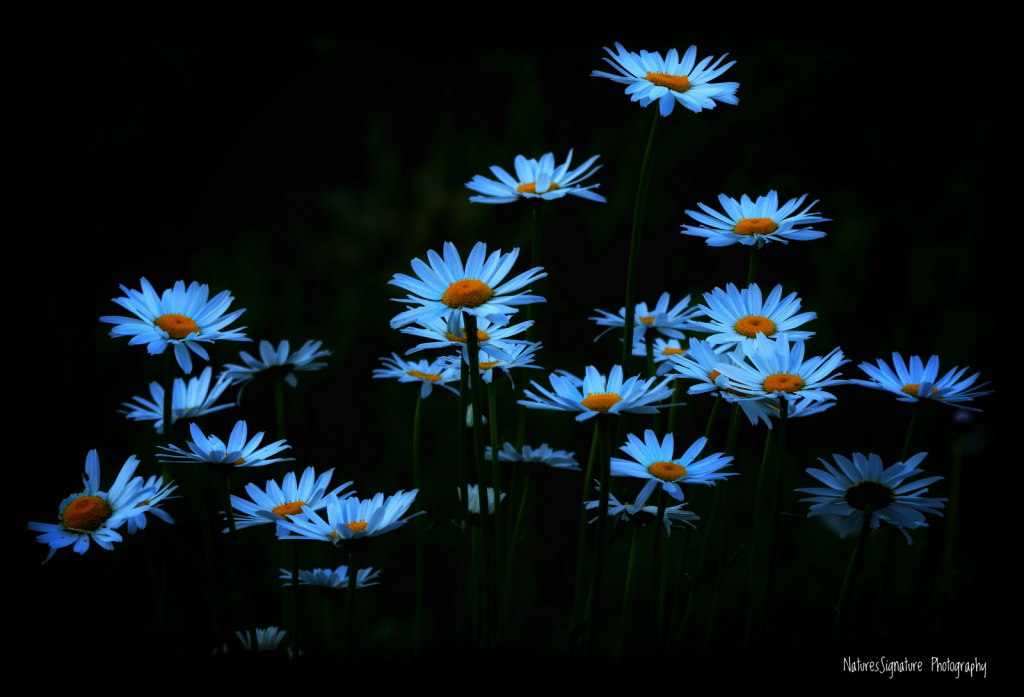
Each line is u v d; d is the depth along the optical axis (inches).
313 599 60.2
